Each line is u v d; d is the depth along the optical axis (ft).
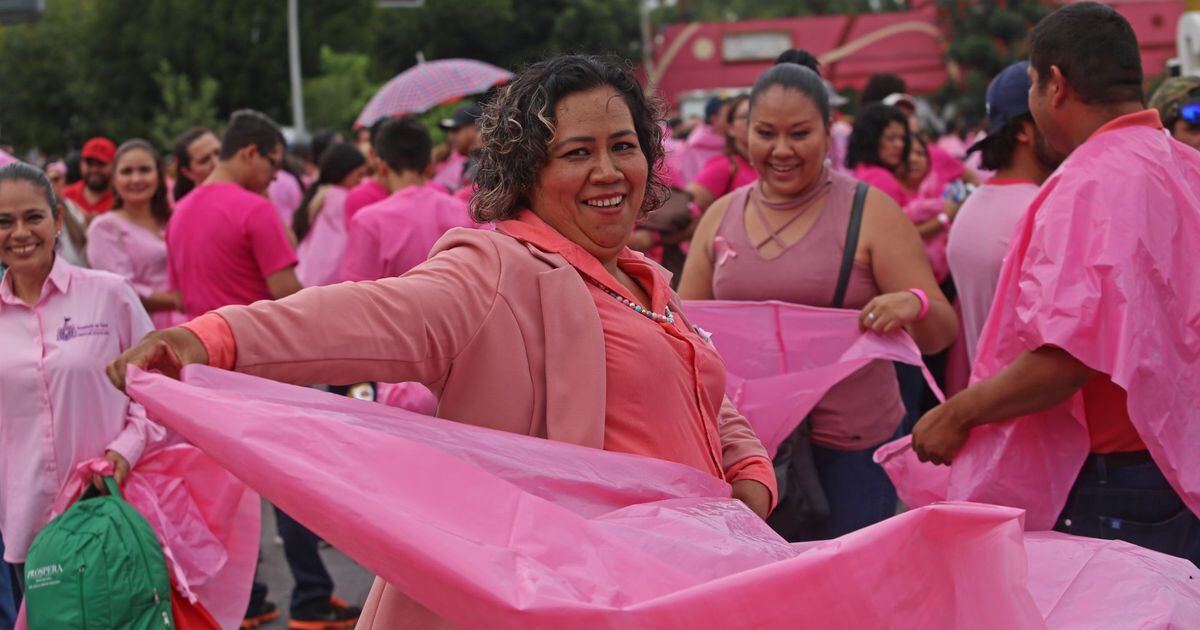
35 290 15.71
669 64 159.84
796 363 15.30
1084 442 12.37
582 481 8.81
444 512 8.06
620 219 9.60
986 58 127.24
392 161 21.99
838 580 7.84
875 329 14.84
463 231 9.39
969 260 15.74
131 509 14.55
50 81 117.91
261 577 24.03
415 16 156.35
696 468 9.70
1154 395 11.41
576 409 9.05
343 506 7.89
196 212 20.75
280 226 20.77
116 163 24.52
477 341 8.98
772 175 15.53
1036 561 10.53
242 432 7.90
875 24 150.20
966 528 8.11
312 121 115.14
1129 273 11.43
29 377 15.37
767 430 15.07
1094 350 11.44
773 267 15.57
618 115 9.51
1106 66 12.30
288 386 8.30
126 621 14.16
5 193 15.23
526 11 159.43
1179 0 118.32
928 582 8.05
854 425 15.53
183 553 15.23
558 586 7.86
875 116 25.09
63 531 14.24
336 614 20.72
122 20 118.42
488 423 9.05
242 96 116.26
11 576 18.60
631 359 9.37
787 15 255.29
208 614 15.14
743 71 158.10
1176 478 11.50
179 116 106.63
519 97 9.57
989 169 16.12
